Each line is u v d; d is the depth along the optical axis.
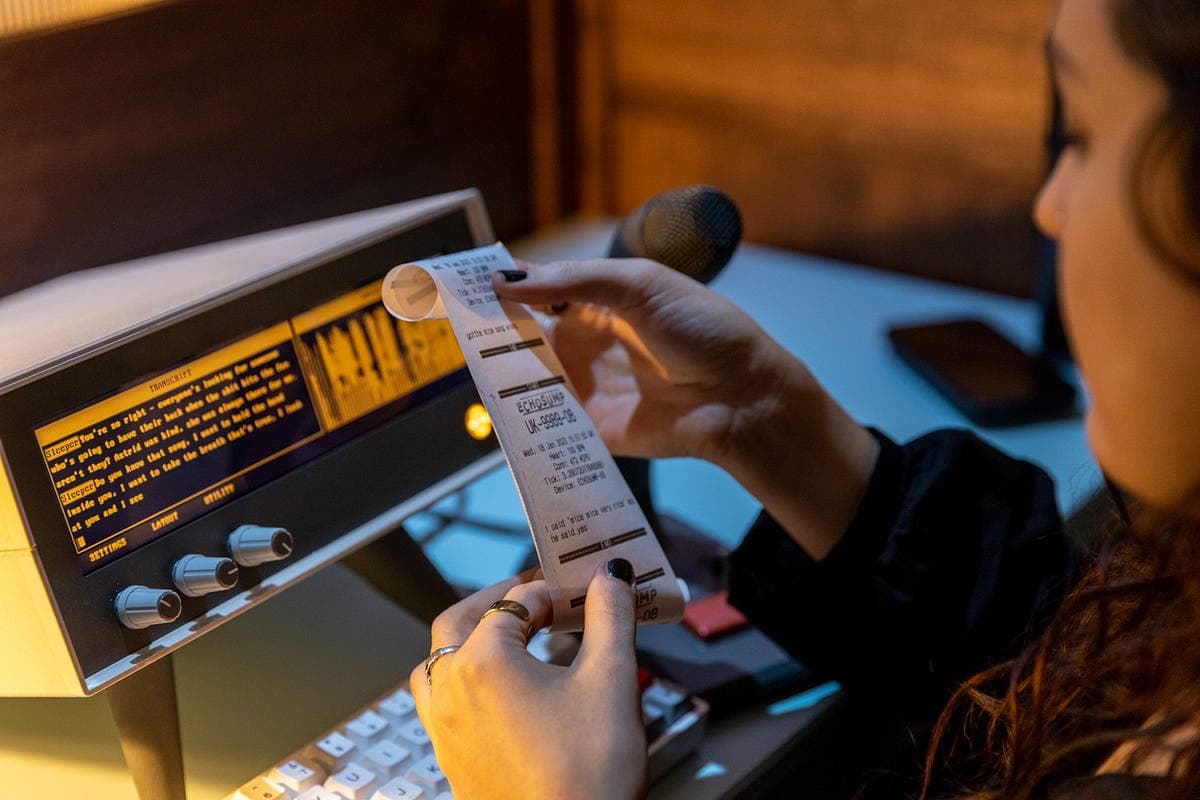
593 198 1.64
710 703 0.77
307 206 1.21
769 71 1.47
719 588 0.90
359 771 0.67
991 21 1.32
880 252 1.50
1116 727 0.57
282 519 0.69
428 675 0.61
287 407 0.70
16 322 0.77
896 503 0.77
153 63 1.01
